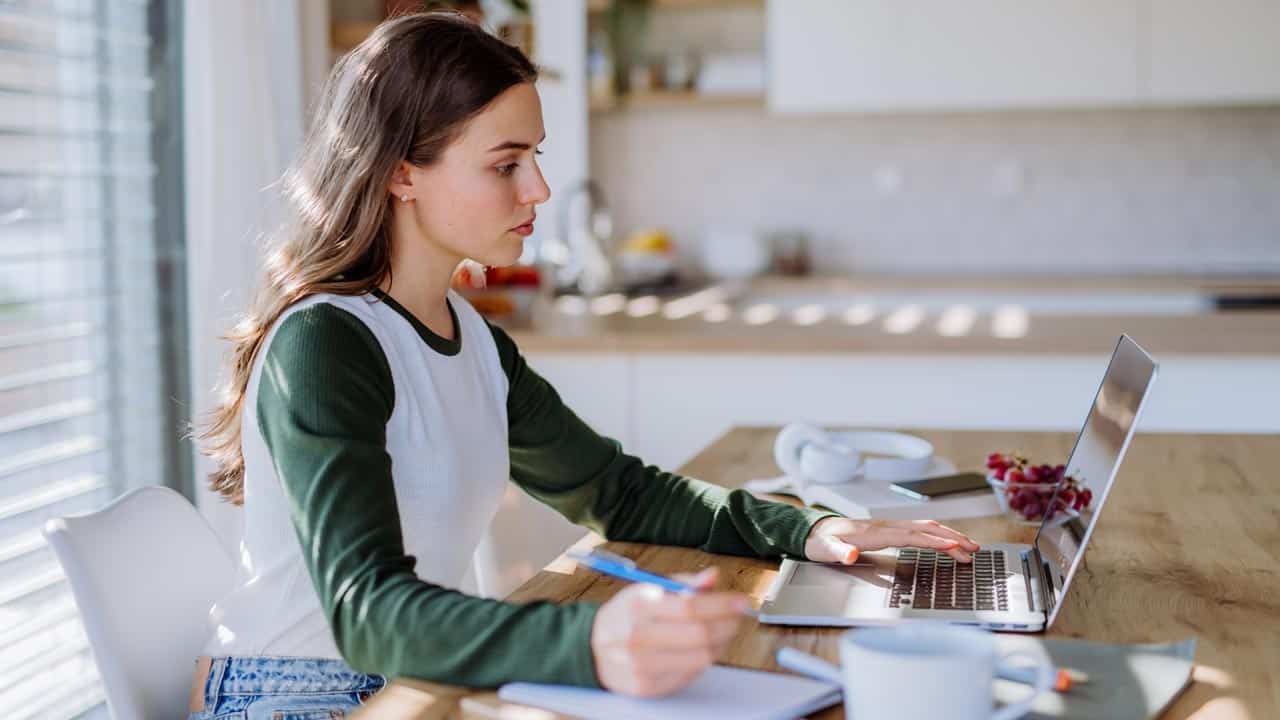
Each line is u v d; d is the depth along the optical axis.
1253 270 4.82
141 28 2.81
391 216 1.31
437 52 1.26
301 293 1.27
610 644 0.96
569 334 3.14
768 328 3.22
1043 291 4.59
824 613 1.20
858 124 5.12
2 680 2.22
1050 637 1.16
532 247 4.12
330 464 1.12
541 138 1.32
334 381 1.17
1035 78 4.65
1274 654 1.11
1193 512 1.67
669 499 1.52
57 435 2.54
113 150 2.72
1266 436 2.20
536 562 1.91
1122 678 1.02
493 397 1.42
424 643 1.02
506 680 1.00
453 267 1.36
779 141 5.16
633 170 5.25
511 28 3.90
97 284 2.67
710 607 0.94
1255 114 4.88
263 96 3.01
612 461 1.56
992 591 1.27
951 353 2.97
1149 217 4.98
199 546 1.47
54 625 2.37
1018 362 2.99
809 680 1.02
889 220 5.14
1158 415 2.94
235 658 1.26
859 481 1.81
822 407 3.09
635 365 3.14
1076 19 4.61
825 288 4.77
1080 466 1.33
